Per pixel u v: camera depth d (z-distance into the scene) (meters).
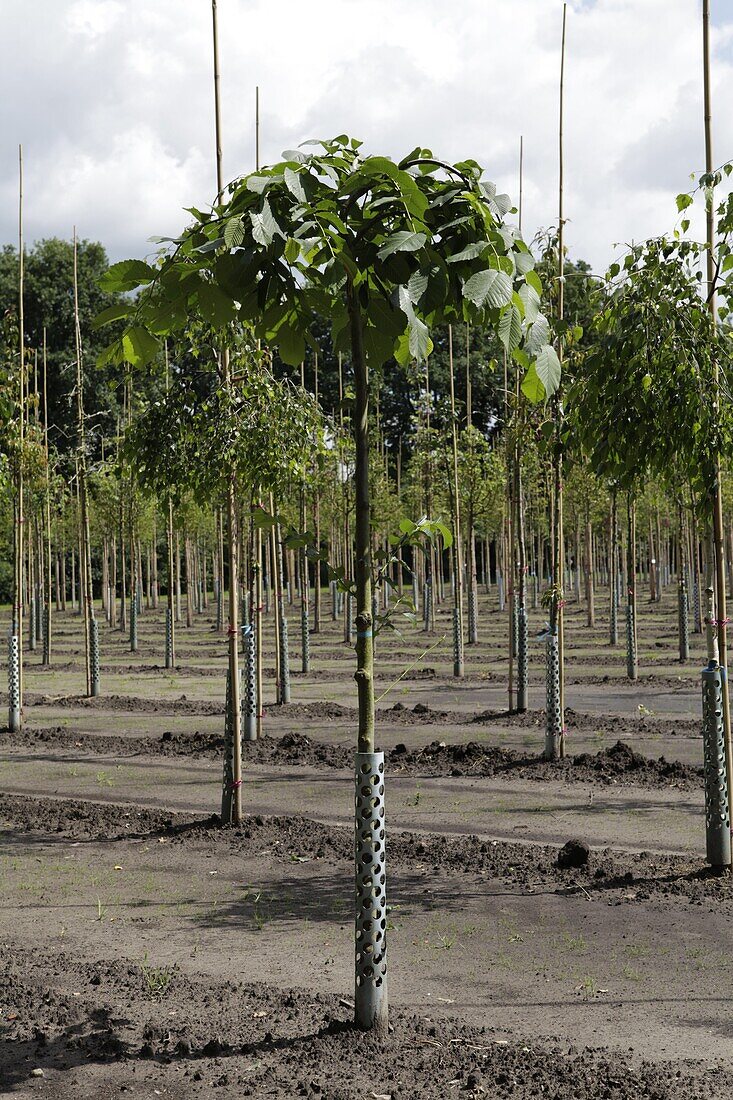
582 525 36.16
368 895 4.96
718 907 6.97
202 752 13.32
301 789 11.05
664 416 7.25
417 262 4.41
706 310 7.59
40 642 33.41
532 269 4.29
